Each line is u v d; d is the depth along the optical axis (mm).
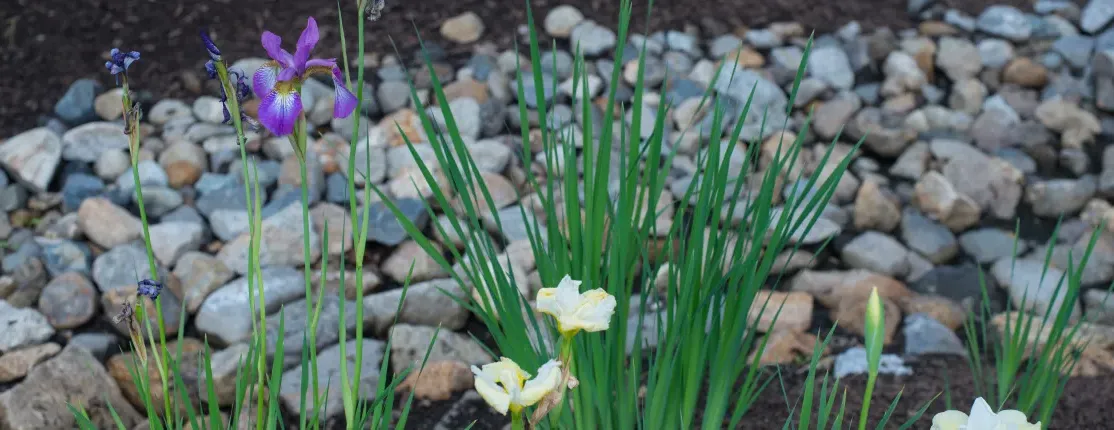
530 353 1923
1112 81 4113
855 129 3875
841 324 2936
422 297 2977
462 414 2566
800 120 4051
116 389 2621
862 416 1116
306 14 4516
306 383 1578
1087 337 2746
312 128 3850
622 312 1873
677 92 4129
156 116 3943
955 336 2828
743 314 1848
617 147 3732
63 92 4000
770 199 1815
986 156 3734
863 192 3473
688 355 1911
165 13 4441
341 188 3592
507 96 4098
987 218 3549
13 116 3871
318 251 3240
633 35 4496
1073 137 3914
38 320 2887
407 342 2789
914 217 3473
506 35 4492
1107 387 2500
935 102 4168
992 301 3127
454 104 3930
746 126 3959
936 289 3205
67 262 3154
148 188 3492
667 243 1910
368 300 2977
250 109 3920
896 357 2736
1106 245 3316
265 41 1299
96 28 4320
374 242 3318
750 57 4352
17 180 3584
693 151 3814
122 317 1416
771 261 1846
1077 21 4648
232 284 3035
